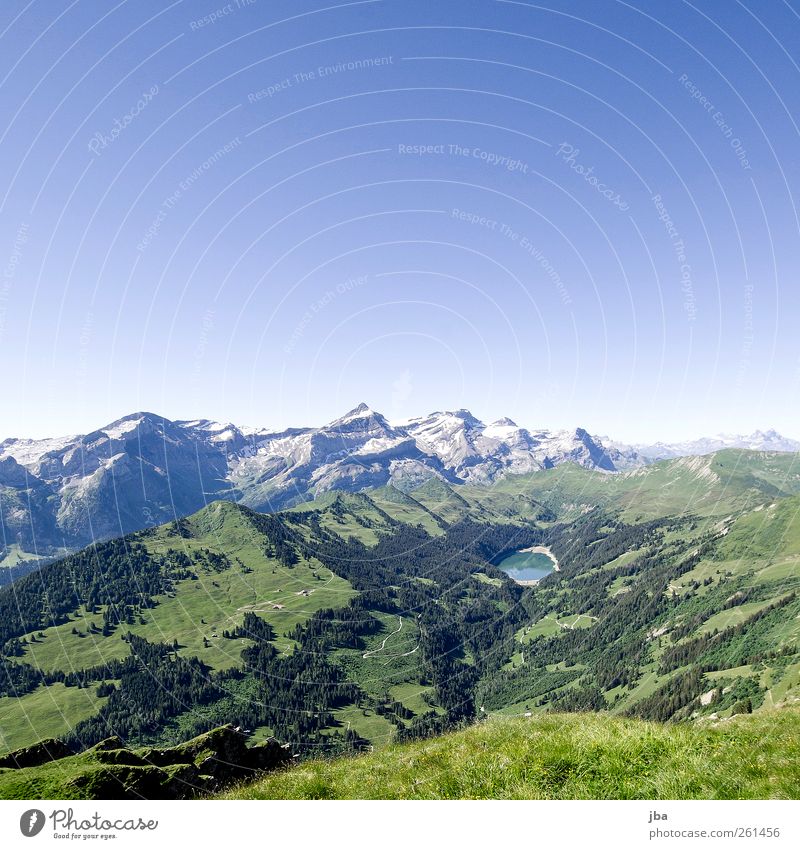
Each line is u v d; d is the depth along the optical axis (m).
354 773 13.80
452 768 11.77
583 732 12.03
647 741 10.87
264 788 13.62
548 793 9.95
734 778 9.50
